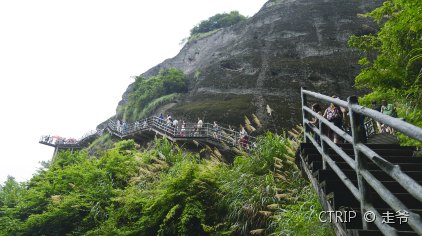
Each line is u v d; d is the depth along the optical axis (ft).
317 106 22.24
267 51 90.63
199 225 25.43
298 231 18.17
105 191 33.12
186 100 83.66
